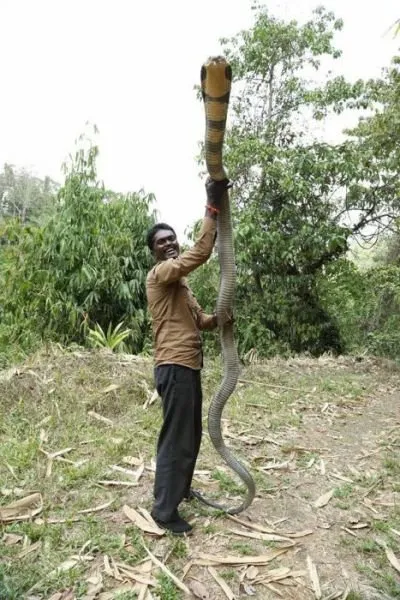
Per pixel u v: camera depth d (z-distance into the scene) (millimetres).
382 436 4562
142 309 8602
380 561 2631
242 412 4852
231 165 8914
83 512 2910
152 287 2707
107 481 3266
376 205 8969
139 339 8352
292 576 2469
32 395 4645
